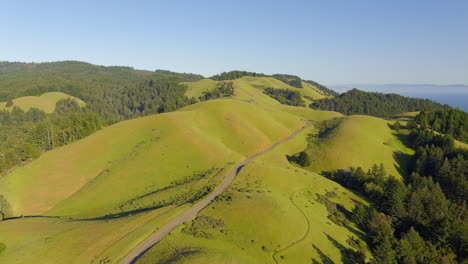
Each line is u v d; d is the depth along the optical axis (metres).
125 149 122.81
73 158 115.31
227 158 109.75
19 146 116.25
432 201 80.94
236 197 69.06
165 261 44.75
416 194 82.12
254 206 63.69
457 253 67.75
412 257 59.28
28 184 98.50
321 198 80.25
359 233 67.88
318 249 56.19
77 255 49.97
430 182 96.00
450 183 98.81
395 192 81.00
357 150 123.62
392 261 58.00
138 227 57.59
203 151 112.69
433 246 67.62
